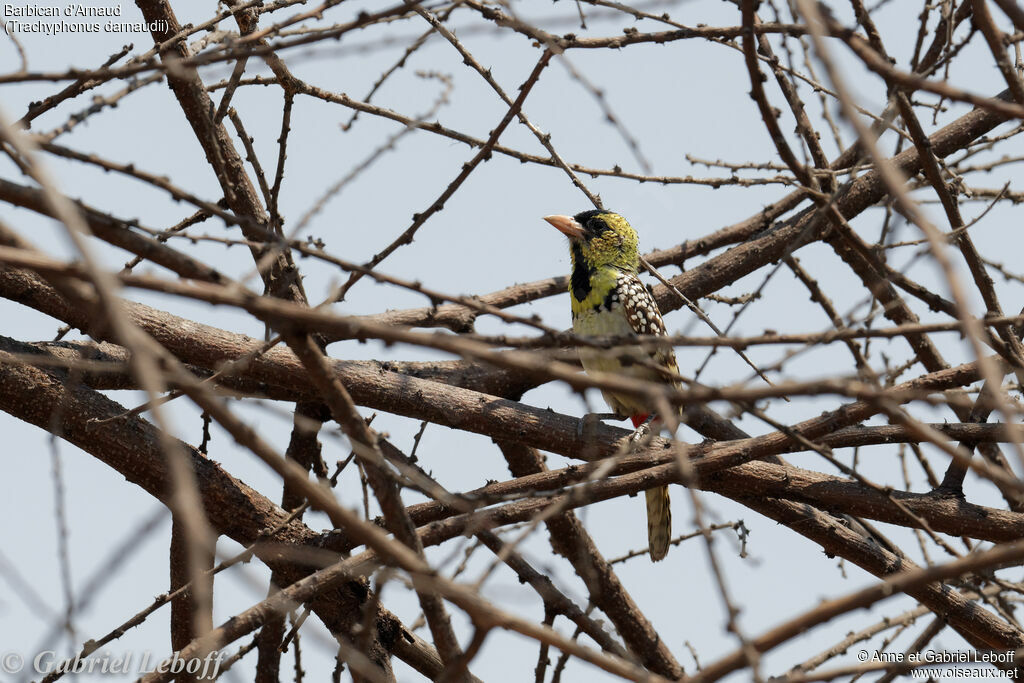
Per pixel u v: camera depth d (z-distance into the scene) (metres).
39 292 8.78
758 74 6.62
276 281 8.47
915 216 4.05
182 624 9.56
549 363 4.48
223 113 8.18
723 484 9.16
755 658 4.41
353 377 9.32
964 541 10.62
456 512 8.82
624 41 7.62
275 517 9.16
